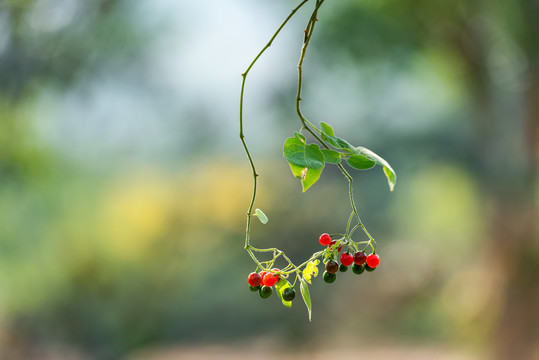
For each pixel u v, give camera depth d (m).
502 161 8.98
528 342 8.54
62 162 13.09
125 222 15.12
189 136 17.50
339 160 1.83
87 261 13.84
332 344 14.38
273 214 16.58
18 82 7.92
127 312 14.50
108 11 8.77
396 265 14.59
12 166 8.41
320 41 9.78
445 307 11.79
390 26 9.14
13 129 8.12
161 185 16.41
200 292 15.94
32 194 11.21
